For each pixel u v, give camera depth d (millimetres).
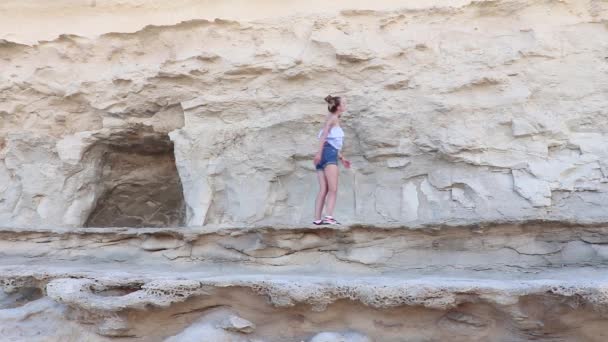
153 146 8172
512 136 6547
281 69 7363
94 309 4723
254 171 7223
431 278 5035
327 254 5746
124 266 6020
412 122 6898
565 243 5344
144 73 7691
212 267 5934
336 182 5992
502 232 5441
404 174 6852
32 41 8312
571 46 6723
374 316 4668
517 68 6762
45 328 4891
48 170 7781
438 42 7113
